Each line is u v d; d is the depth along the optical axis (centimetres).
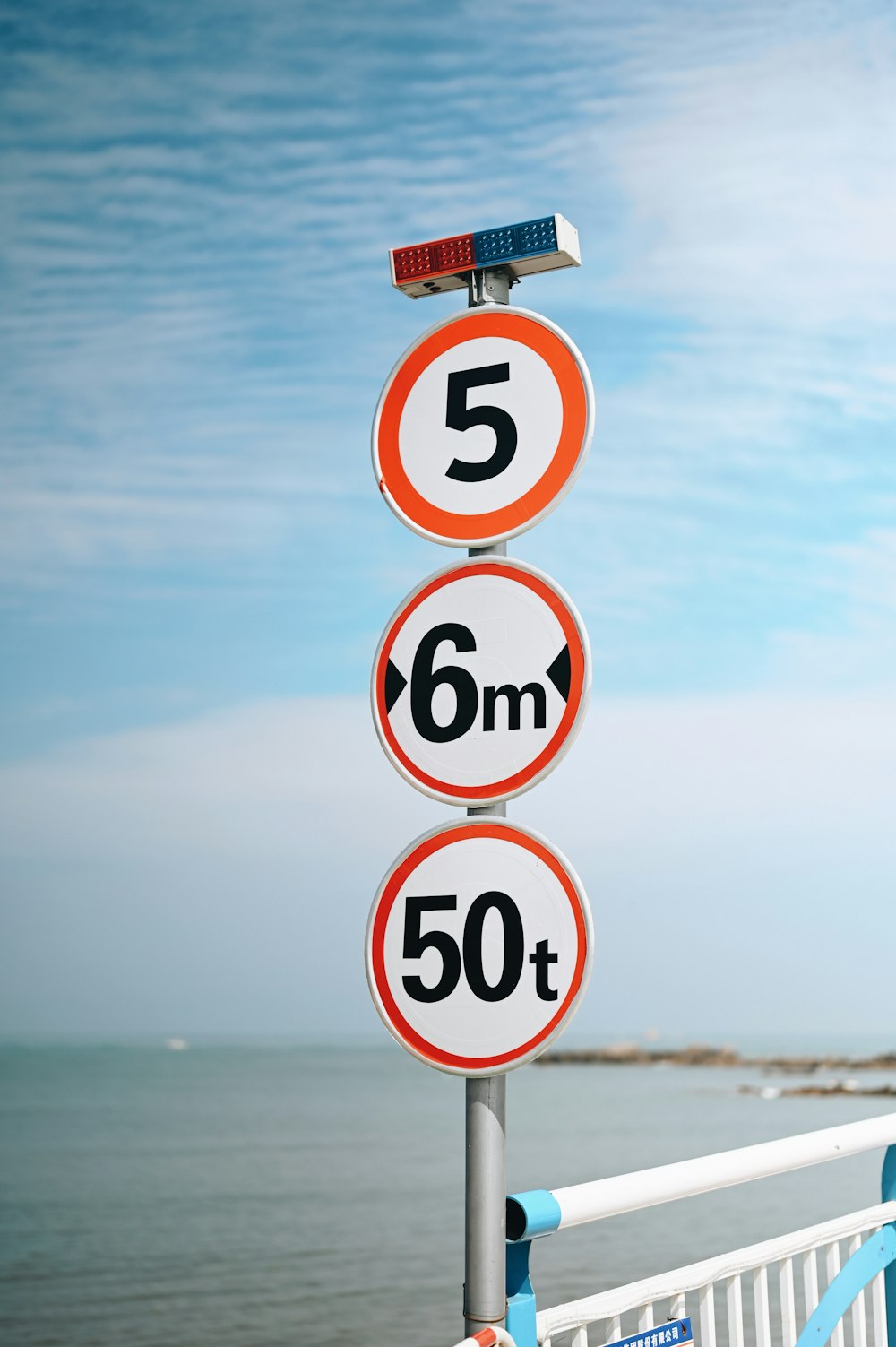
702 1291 248
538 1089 12350
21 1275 3547
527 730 216
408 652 228
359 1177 5684
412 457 239
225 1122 8338
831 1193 4259
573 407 225
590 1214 212
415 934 218
